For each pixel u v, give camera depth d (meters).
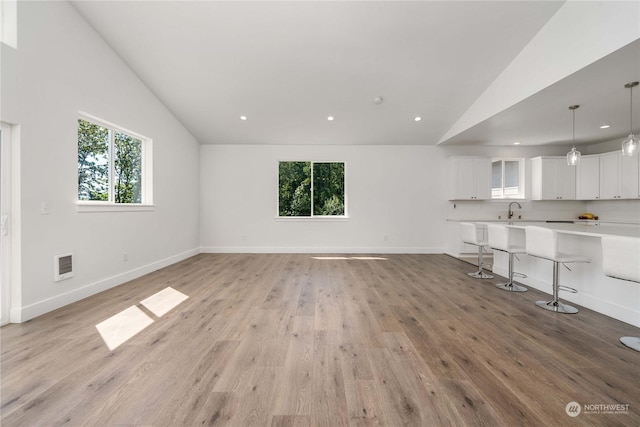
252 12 3.29
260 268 4.98
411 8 3.20
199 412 1.47
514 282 4.08
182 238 5.75
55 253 2.97
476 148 6.50
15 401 1.54
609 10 2.60
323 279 4.24
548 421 1.41
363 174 6.62
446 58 3.89
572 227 3.54
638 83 3.24
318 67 4.11
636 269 2.08
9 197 2.60
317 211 6.79
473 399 1.58
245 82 4.44
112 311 2.90
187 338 2.30
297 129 5.89
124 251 4.04
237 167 6.59
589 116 4.36
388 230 6.62
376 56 3.89
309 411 1.48
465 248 6.04
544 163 6.09
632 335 2.38
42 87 2.83
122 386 1.68
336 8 3.23
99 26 3.45
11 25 2.58
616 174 5.45
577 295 3.15
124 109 4.02
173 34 3.58
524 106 3.99
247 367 1.89
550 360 1.99
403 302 3.22
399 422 1.41
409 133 6.03
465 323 2.62
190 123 5.66
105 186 3.83
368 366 1.91
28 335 2.34
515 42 3.60
